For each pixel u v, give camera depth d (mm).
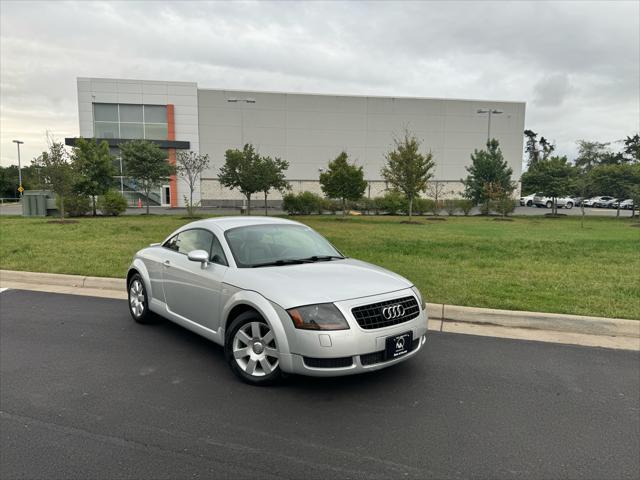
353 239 14766
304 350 3561
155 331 5578
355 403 3711
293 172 46031
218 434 3205
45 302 6988
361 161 47062
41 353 4809
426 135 47688
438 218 28734
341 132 46500
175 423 3355
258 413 3520
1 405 3625
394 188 26141
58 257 10266
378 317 3750
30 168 20516
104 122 40750
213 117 43875
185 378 4180
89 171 25062
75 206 25172
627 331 5602
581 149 46438
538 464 2904
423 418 3484
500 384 4133
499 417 3521
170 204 41625
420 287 7547
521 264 10062
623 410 3676
